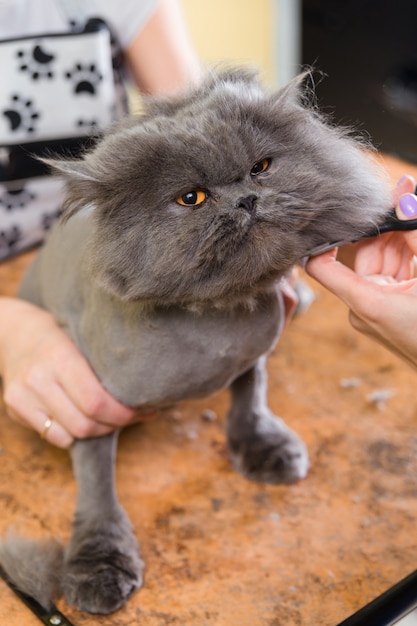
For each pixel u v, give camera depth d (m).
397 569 0.77
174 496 0.88
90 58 1.17
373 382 1.03
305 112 0.71
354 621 0.69
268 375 1.05
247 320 0.77
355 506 0.85
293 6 2.35
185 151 0.65
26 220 1.26
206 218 0.65
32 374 0.85
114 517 0.82
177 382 0.78
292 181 0.67
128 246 0.67
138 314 0.74
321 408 0.99
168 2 1.27
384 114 2.11
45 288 0.96
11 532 0.82
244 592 0.75
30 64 1.15
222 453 0.94
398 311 0.74
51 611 0.74
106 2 1.22
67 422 0.82
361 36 2.17
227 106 0.68
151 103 0.75
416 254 0.77
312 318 1.16
